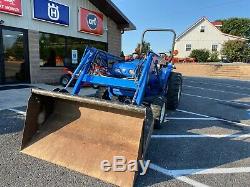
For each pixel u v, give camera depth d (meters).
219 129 4.95
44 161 3.14
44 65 10.41
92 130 3.28
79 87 4.07
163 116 4.81
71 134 3.34
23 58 9.53
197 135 4.49
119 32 15.15
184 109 6.73
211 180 2.93
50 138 3.38
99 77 4.16
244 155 3.68
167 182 2.84
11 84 9.09
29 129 3.39
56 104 3.64
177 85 6.25
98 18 12.96
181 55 42.22
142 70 4.05
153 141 4.06
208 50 39.12
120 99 5.00
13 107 5.61
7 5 8.59
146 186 2.75
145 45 5.50
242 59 35.94
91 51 4.48
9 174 2.83
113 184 2.73
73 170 2.96
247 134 4.70
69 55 11.59
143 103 4.55
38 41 9.96
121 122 3.17
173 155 3.55
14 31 9.06
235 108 7.29
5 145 3.55
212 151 3.77
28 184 2.67
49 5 10.17
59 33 10.88
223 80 17.77
